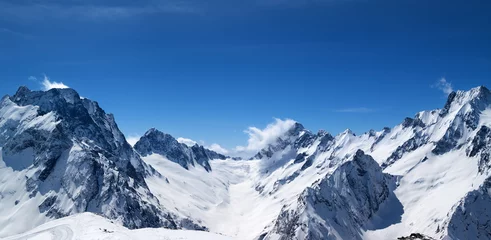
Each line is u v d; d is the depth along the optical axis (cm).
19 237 14025
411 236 10181
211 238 14225
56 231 13888
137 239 12725
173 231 14875
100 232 12775
